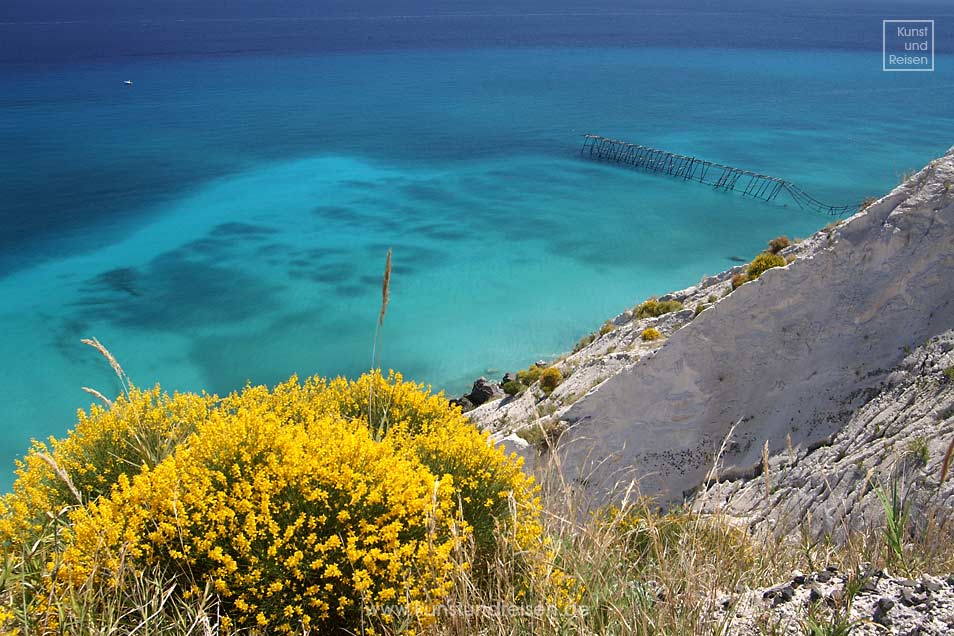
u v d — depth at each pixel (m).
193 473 5.37
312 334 60.03
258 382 53.00
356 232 85.06
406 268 74.19
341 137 137.88
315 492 5.11
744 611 4.44
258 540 4.98
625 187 107.56
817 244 24.22
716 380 24.11
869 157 124.69
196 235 83.38
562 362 39.34
